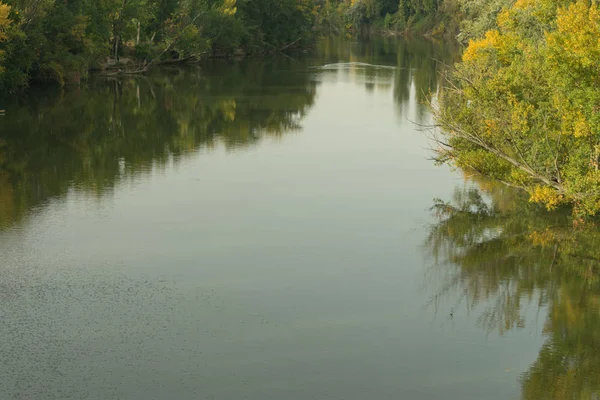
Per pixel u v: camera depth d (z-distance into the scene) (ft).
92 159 120.78
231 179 108.37
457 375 55.57
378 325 63.21
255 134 144.56
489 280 72.90
